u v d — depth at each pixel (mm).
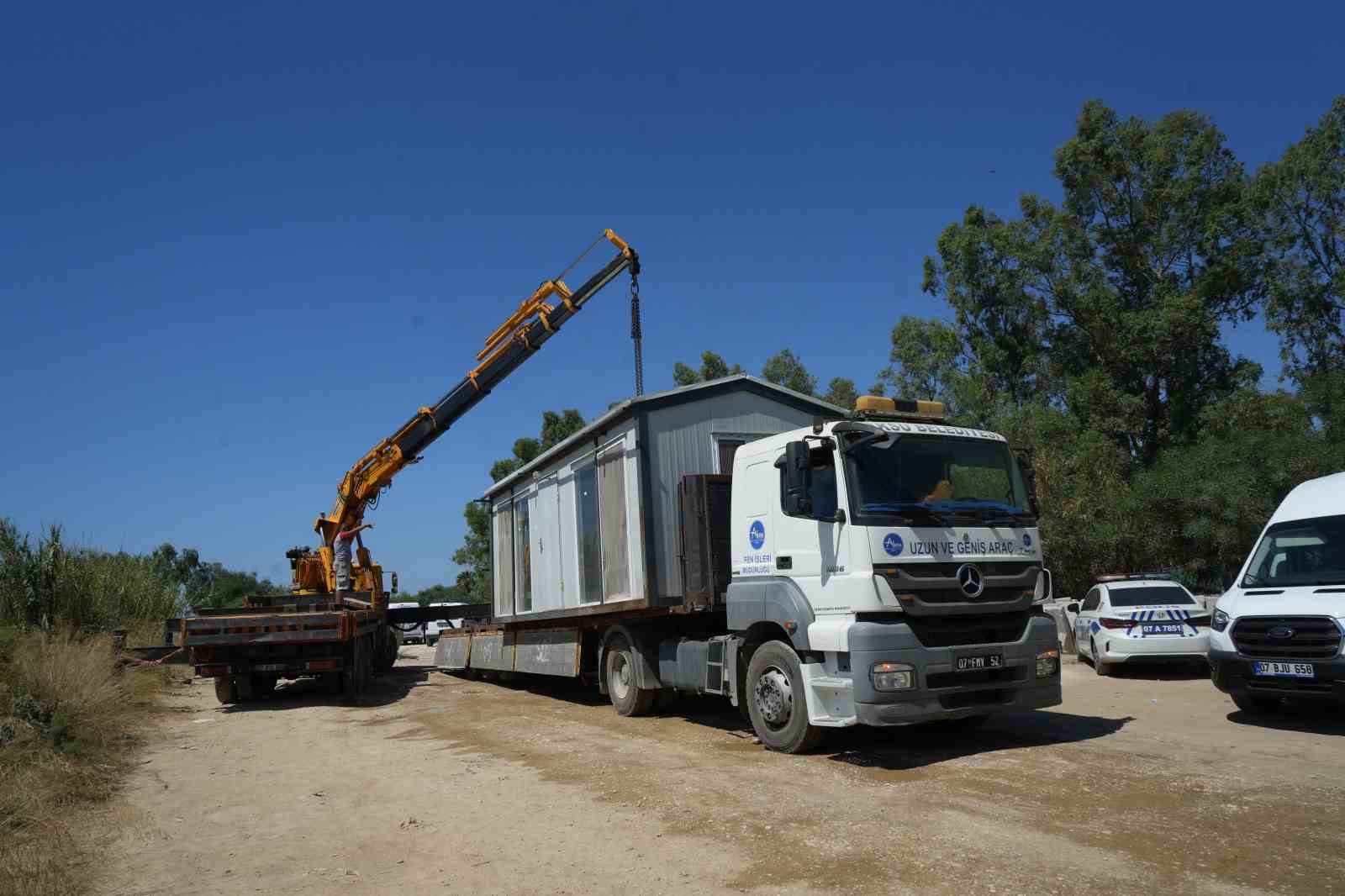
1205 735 8953
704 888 4902
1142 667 15812
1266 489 19953
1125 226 32656
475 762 9031
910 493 8297
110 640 16141
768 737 8844
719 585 10125
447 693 16422
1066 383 31922
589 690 15883
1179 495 21469
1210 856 5078
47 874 5523
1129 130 31594
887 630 7820
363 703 15180
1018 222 33375
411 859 5777
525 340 17406
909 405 9219
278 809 7418
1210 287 30609
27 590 18938
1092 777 7066
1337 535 9617
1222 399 28266
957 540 8273
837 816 6137
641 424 10852
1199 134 31438
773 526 9023
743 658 9500
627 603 11062
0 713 9594
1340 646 8750
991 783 6977
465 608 22531
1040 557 8797
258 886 5352
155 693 15258
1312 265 29078
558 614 13547
